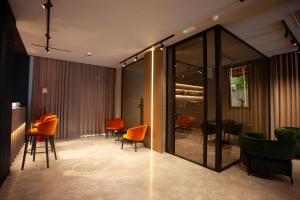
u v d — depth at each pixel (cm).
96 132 700
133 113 697
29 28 369
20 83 562
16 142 392
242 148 339
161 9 292
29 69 580
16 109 387
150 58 509
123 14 310
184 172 329
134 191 255
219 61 341
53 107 612
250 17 315
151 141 493
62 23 346
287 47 477
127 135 464
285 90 522
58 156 414
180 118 682
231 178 307
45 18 327
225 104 616
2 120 262
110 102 738
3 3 260
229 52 504
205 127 364
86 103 679
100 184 275
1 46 256
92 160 388
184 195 247
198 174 322
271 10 292
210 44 439
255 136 386
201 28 361
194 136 656
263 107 560
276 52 518
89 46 477
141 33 389
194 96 674
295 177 317
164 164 371
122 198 236
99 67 712
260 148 303
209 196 246
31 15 317
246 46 454
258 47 475
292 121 505
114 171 328
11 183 272
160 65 471
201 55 518
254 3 271
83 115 673
